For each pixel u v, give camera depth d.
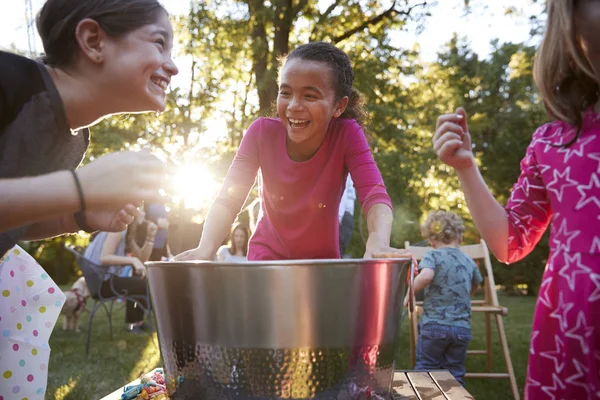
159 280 1.05
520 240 1.29
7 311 1.38
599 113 1.17
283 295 0.95
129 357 4.36
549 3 1.23
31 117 0.98
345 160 1.67
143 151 0.85
